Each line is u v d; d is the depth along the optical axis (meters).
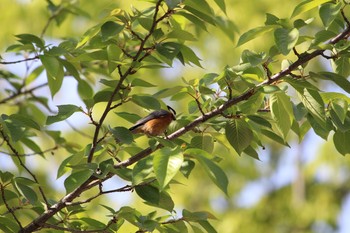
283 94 8.36
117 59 8.73
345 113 8.45
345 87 8.19
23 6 20.39
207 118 8.55
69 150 12.67
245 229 23.98
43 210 8.77
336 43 8.35
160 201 8.13
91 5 18.86
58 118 8.02
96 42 8.74
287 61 8.77
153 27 8.03
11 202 12.90
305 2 7.98
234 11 20.05
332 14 7.94
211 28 20.11
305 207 24.00
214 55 20.89
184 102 21.16
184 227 8.46
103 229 8.30
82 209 8.59
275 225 24.19
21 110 14.09
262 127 9.46
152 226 7.97
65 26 19.89
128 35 9.33
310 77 8.30
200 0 8.38
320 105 8.32
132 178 7.19
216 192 23.72
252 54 8.28
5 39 20.56
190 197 23.73
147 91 21.83
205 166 6.81
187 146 8.68
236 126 8.66
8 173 8.40
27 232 8.47
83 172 7.73
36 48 9.53
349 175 23.78
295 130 9.06
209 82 8.66
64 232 8.91
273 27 7.99
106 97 8.59
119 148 8.62
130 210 8.19
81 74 13.18
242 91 8.48
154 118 9.46
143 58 8.35
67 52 9.24
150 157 7.33
